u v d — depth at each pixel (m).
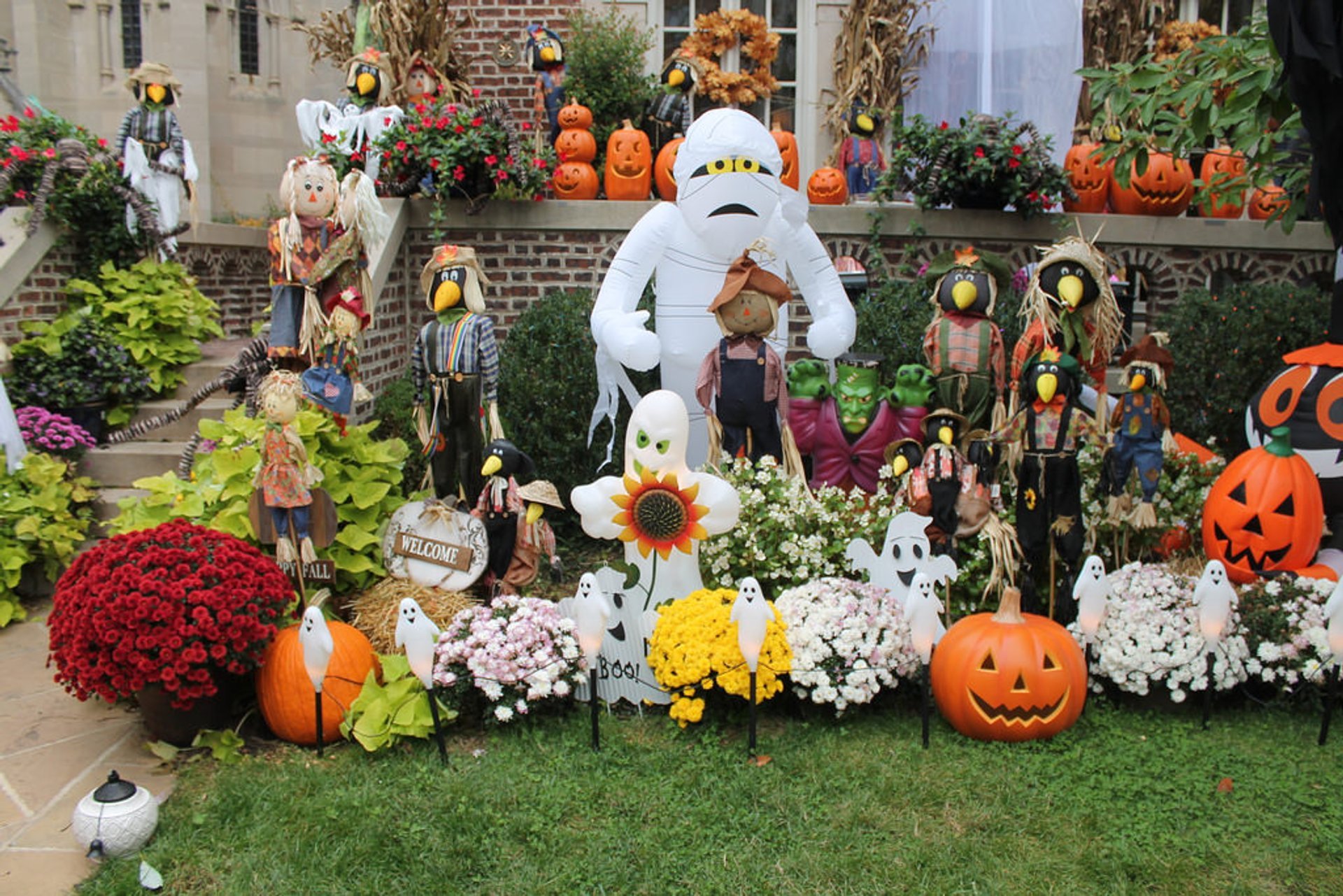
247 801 3.87
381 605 5.05
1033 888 3.39
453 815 3.75
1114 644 4.54
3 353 6.58
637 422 4.68
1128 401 5.05
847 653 4.42
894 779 3.99
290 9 14.73
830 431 5.89
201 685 4.10
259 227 10.12
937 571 4.75
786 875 3.46
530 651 4.44
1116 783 3.99
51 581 6.04
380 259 7.34
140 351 7.41
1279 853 3.60
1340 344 5.52
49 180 7.30
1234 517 5.07
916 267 8.07
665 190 8.05
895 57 9.56
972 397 5.73
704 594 4.59
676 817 3.79
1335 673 4.30
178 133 8.45
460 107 7.71
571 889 3.42
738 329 5.71
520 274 8.02
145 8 14.02
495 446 5.16
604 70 9.25
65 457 6.76
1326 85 4.85
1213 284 9.99
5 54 13.70
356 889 3.41
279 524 4.84
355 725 4.25
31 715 4.67
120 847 3.55
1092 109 8.32
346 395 5.74
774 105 10.17
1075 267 4.93
